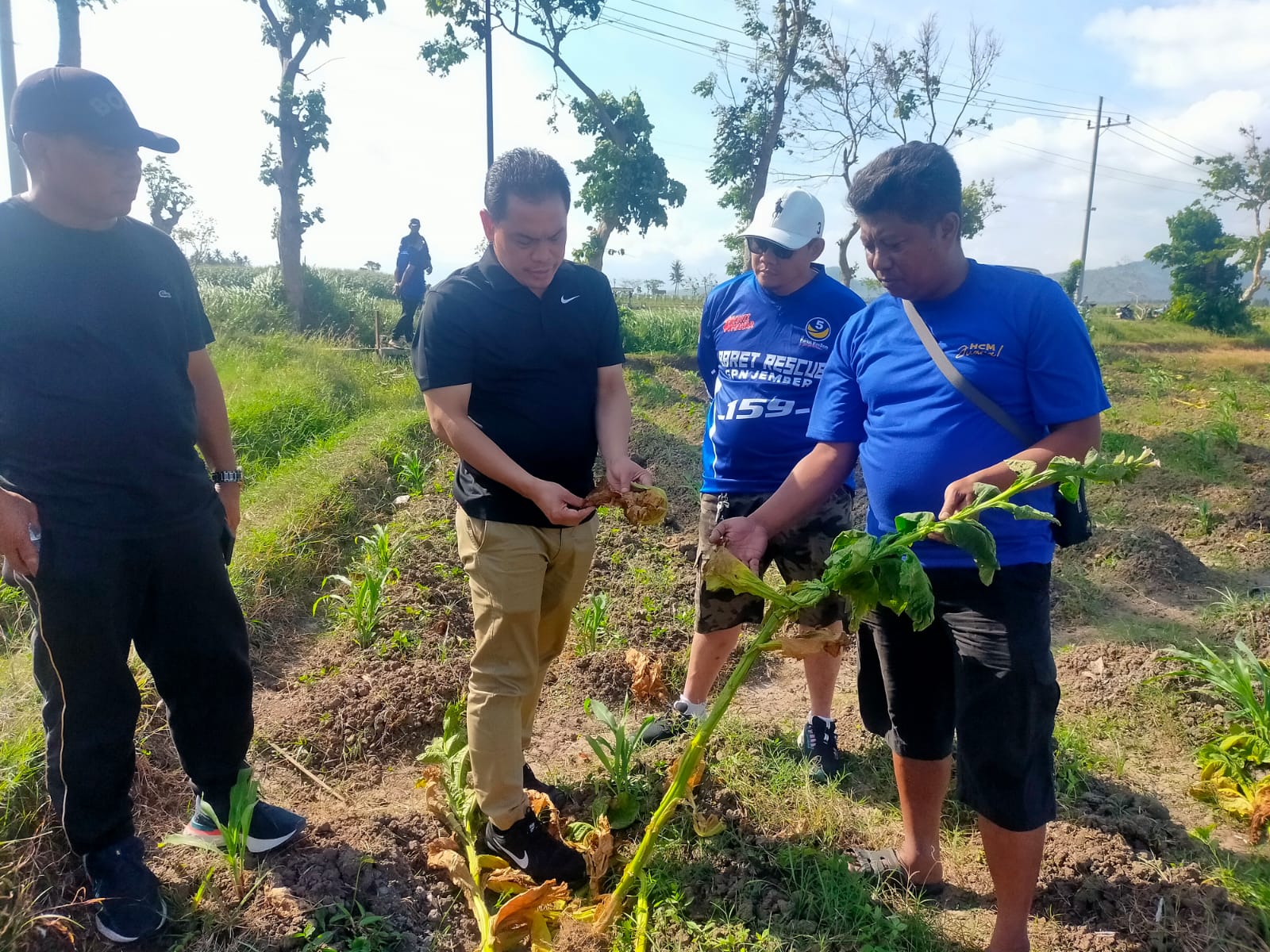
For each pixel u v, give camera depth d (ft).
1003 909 8.18
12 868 8.19
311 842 9.48
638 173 65.00
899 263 7.84
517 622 8.94
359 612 15.48
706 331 12.92
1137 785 11.85
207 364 8.88
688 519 23.44
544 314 8.91
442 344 8.72
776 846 10.18
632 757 11.60
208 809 8.87
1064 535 8.23
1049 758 7.95
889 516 8.52
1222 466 27.20
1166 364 65.72
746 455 11.86
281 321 55.21
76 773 7.98
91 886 8.39
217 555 8.71
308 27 59.31
